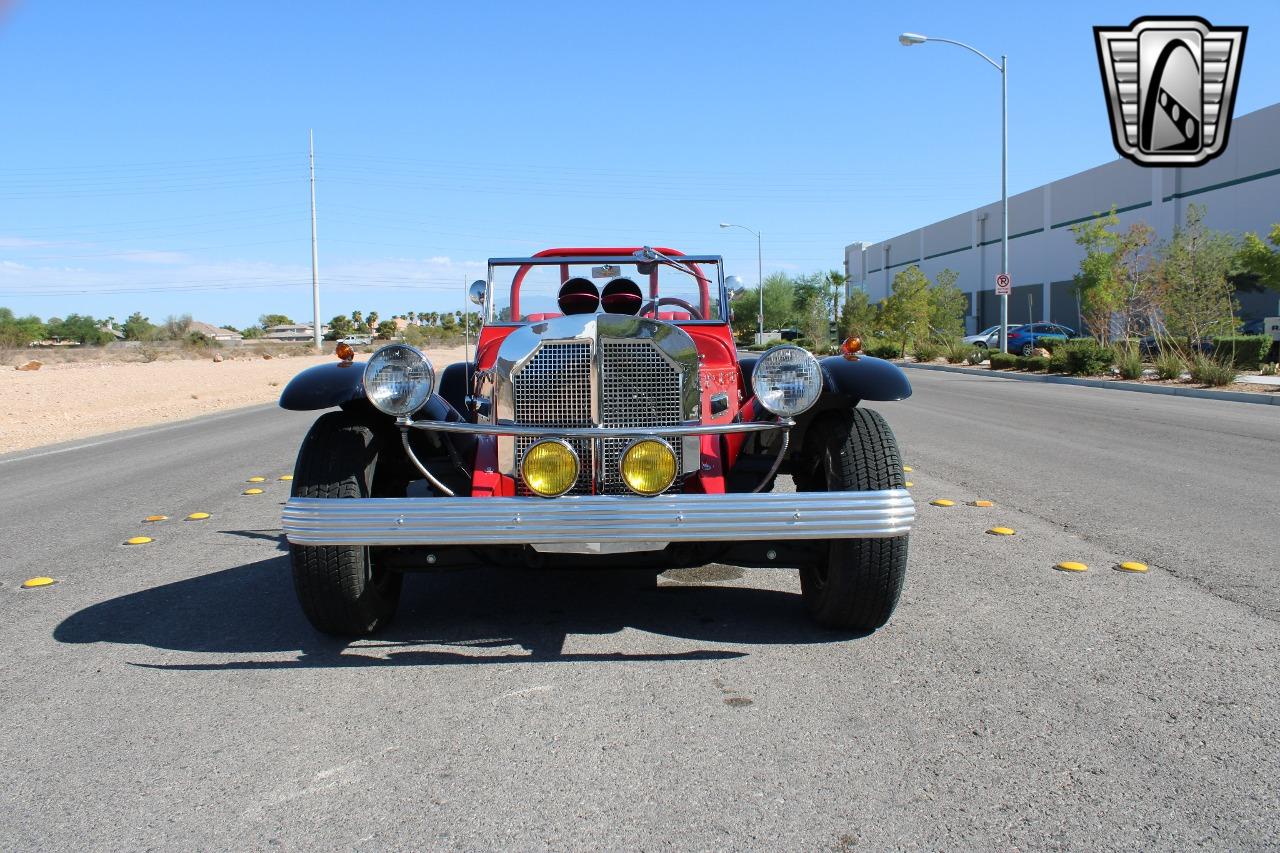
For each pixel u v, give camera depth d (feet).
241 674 12.16
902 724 10.23
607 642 13.20
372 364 12.28
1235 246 89.56
